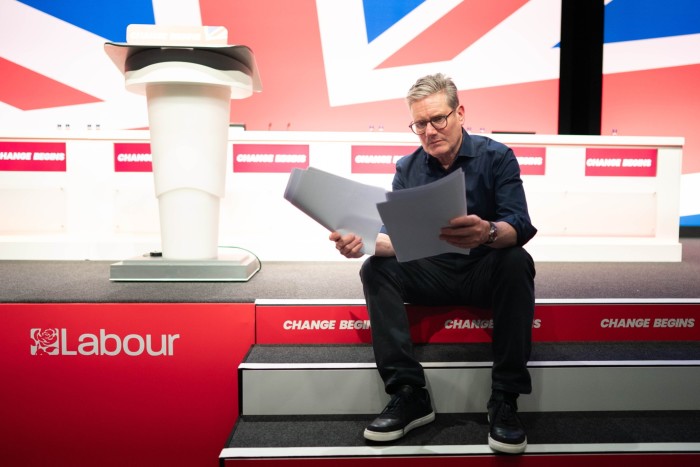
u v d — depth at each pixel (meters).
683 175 4.44
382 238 1.49
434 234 1.26
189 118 1.87
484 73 4.37
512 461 1.27
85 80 4.24
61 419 1.72
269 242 2.69
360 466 1.26
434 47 4.34
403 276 1.52
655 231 2.77
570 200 2.72
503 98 4.39
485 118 4.41
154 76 1.78
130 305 1.70
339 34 4.30
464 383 1.51
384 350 1.39
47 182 2.65
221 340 1.72
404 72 4.35
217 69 1.82
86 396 1.72
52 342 1.70
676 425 1.43
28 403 1.71
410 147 2.64
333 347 1.69
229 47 1.77
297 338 1.73
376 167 2.64
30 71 4.21
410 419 1.35
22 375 1.71
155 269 2.00
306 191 1.33
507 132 3.00
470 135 1.62
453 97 1.44
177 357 1.71
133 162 2.66
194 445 1.74
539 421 1.45
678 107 4.40
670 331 1.75
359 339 1.73
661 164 2.72
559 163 2.70
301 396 1.51
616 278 2.23
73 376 1.71
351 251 1.39
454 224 1.22
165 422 1.73
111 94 4.27
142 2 4.20
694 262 2.77
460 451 1.28
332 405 1.52
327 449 1.29
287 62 4.32
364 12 4.28
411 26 4.31
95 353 1.71
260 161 2.64
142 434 1.73
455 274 1.55
